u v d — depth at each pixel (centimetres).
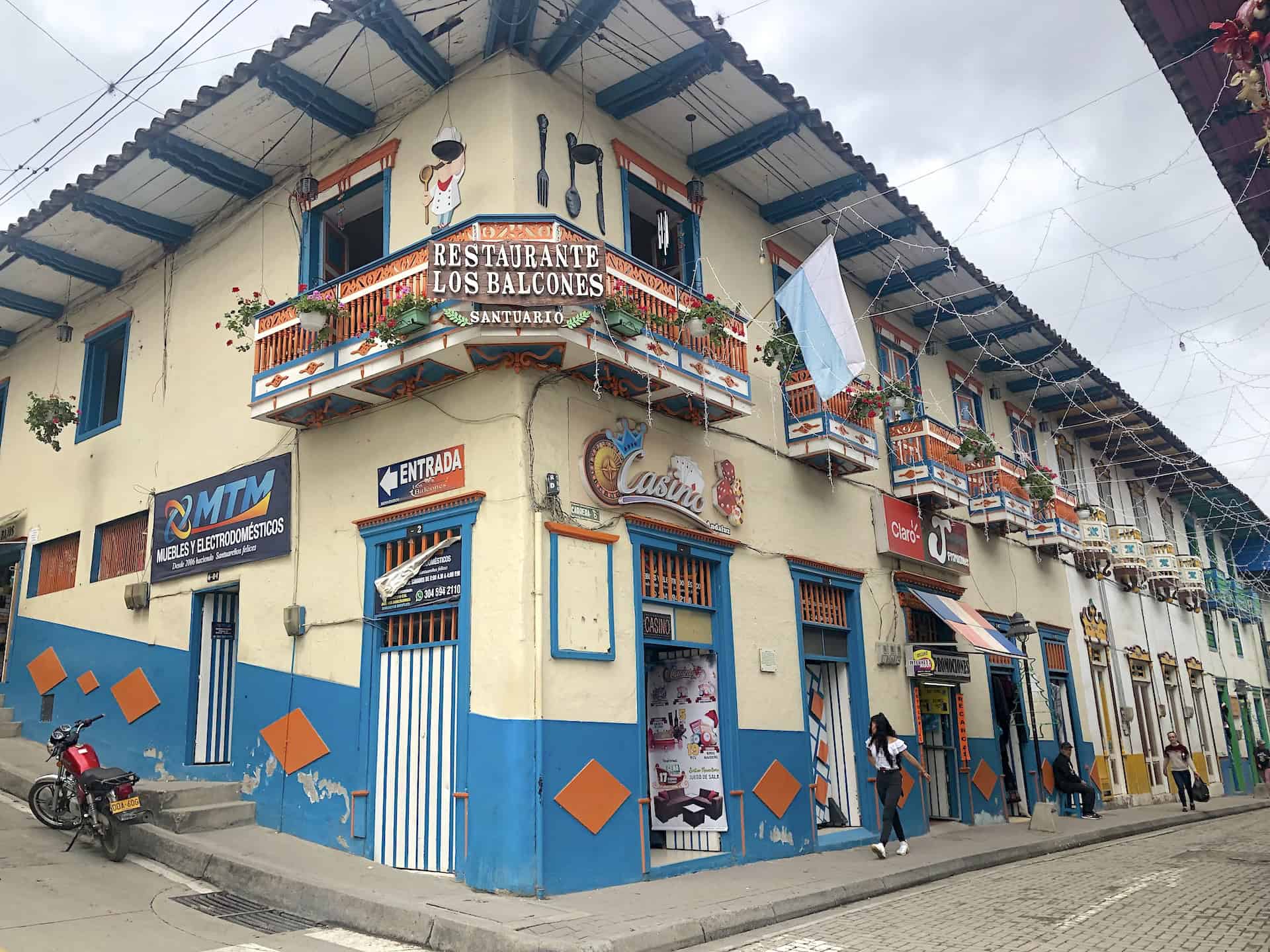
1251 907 866
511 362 949
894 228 1432
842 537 1401
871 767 1330
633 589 1017
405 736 972
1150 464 2658
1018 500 1820
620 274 1009
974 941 732
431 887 853
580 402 1012
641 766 974
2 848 955
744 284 1331
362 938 752
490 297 894
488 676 905
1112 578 2405
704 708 1116
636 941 703
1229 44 561
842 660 1349
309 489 1126
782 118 1185
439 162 1072
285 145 1200
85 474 1478
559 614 923
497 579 920
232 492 1221
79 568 1441
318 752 1039
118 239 1404
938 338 1845
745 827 1088
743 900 852
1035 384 2075
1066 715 2006
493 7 995
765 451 1285
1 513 1633
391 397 1045
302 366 1052
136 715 1270
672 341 1050
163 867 950
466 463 970
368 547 1041
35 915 746
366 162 1145
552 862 856
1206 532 3341
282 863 909
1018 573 1927
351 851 979
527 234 941
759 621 1197
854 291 1612
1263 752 2781
